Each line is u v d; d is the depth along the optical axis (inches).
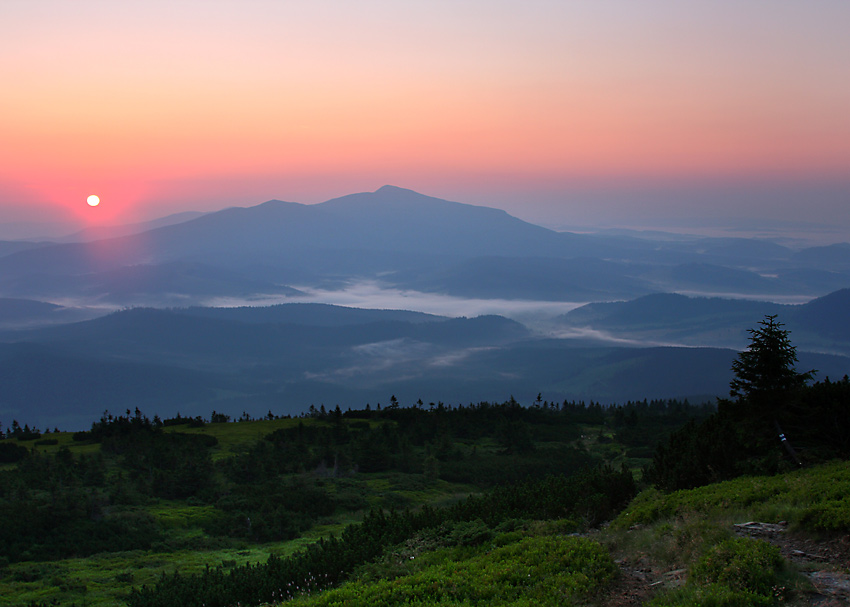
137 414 4958.2
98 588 1485.0
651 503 943.0
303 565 1072.8
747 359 1101.1
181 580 1204.5
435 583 608.4
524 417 5782.5
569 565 626.5
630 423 5098.4
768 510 710.5
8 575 1626.5
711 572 522.0
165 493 2810.0
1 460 3614.7
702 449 1084.5
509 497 1171.9
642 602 514.9
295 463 3540.8
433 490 3120.1
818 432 1037.8
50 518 2092.8
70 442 4434.1
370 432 4298.7
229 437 4559.5
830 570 523.2
